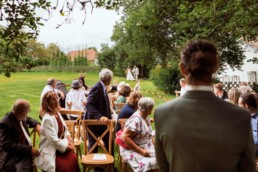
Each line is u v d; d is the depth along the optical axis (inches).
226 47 838.5
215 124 57.1
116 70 1793.8
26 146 175.2
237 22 356.5
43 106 186.1
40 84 1111.6
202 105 59.1
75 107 329.7
